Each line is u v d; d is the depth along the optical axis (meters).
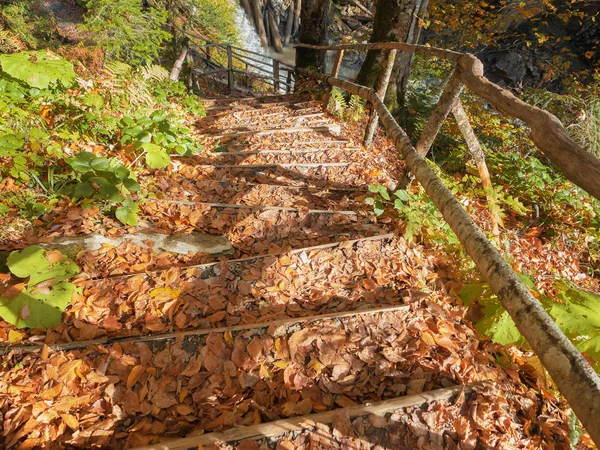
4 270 2.19
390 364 1.88
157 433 1.59
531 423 1.78
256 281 2.35
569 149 1.36
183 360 1.84
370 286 2.36
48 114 3.47
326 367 1.85
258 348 1.91
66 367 1.73
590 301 2.37
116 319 2.03
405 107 7.18
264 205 3.17
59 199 2.76
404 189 3.18
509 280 1.40
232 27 13.16
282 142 4.62
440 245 2.86
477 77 2.28
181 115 5.18
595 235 4.19
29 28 7.31
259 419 1.65
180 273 2.33
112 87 4.08
